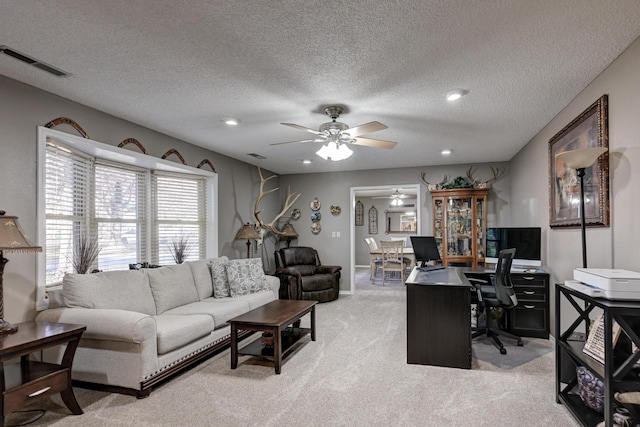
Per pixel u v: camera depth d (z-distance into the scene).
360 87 2.80
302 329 3.87
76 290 2.79
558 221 3.45
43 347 2.14
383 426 2.16
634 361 1.74
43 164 2.84
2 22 1.92
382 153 5.26
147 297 3.34
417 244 4.52
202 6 1.78
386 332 4.16
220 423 2.20
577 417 2.14
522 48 2.20
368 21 1.91
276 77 2.62
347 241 6.82
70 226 3.37
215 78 2.64
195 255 4.90
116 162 3.96
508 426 2.15
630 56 2.18
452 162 5.95
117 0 1.73
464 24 1.94
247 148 4.92
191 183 4.91
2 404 1.94
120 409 2.37
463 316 3.10
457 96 2.95
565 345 2.36
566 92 2.91
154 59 2.35
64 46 2.18
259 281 4.42
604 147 2.46
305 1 1.74
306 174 7.10
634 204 2.17
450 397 2.54
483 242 5.61
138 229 4.25
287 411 2.34
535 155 4.26
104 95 2.96
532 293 3.97
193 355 3.06
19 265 2.67
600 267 2.63
